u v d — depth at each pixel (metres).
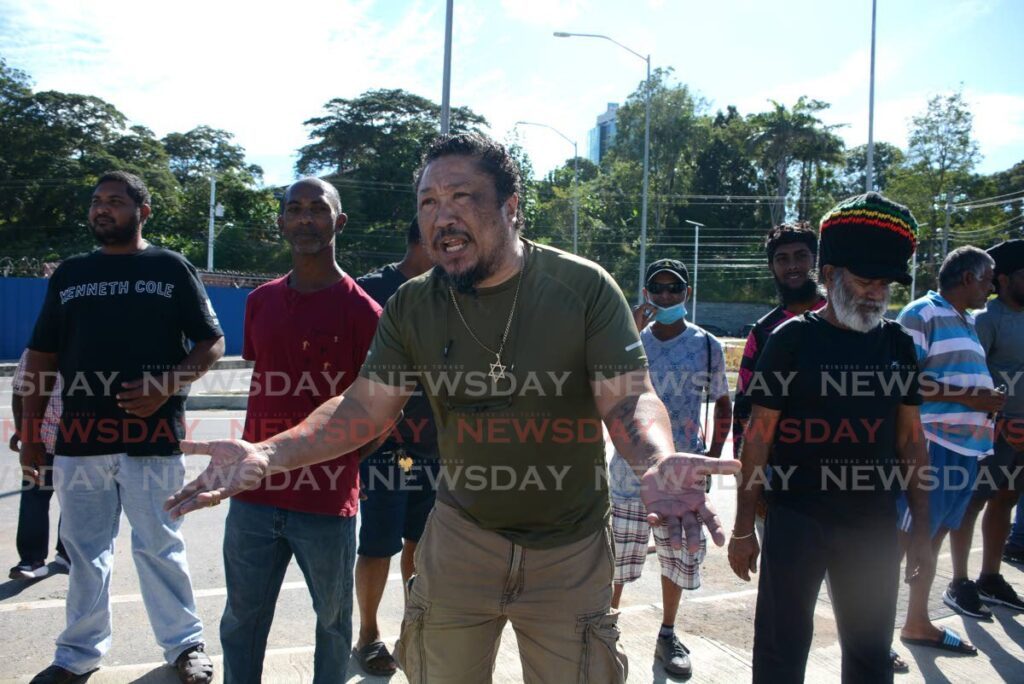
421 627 2.37
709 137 64.38
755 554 2.85
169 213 52.12
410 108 58.75
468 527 2.32
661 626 3.67
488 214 2.13
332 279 3.04
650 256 58.66
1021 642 3.94
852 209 2.70
